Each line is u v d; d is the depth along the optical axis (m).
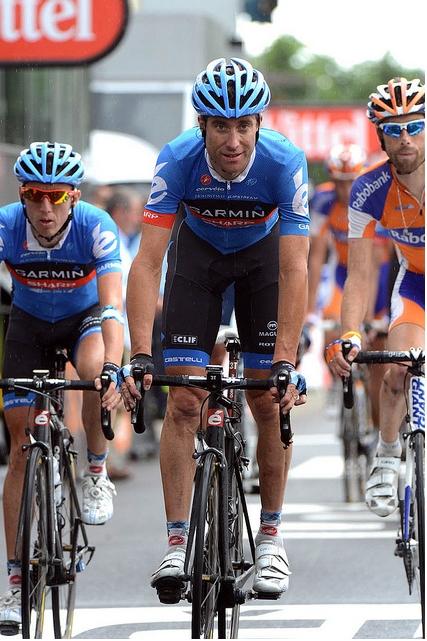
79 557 14.05
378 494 14.19
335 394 30.30
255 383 11.33
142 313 11.80
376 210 14.30
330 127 70.62
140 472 29.11
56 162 13.30
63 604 14.10
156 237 12.09
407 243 14.45
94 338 14.45
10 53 31.86
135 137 41.31
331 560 18.36
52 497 12.71
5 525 13.40
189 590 11.07
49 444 12.91
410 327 14.12
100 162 38.84
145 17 43.72
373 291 24.08
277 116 70.88
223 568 11.32
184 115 41.31
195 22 43.66
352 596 15.84
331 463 31.11
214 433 11.63
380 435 14.34
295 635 13.74
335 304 24.33
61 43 31.84
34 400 12.91
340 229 23.77
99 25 31.97
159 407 32.22
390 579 16.89
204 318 12.73
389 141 13.68
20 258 14.15
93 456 14.45
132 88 42.00
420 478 12.36
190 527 11.07
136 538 20.28
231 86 11.27
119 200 31.70
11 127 36.75
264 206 12.34
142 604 15.55
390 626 14.12
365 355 12.54
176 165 12.12
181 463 12.38
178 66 43.16
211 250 12.74
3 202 31.80
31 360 14.58
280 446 12.77
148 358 11.45
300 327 11.86
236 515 12.43
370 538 20.25
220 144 11.41
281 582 12.48
